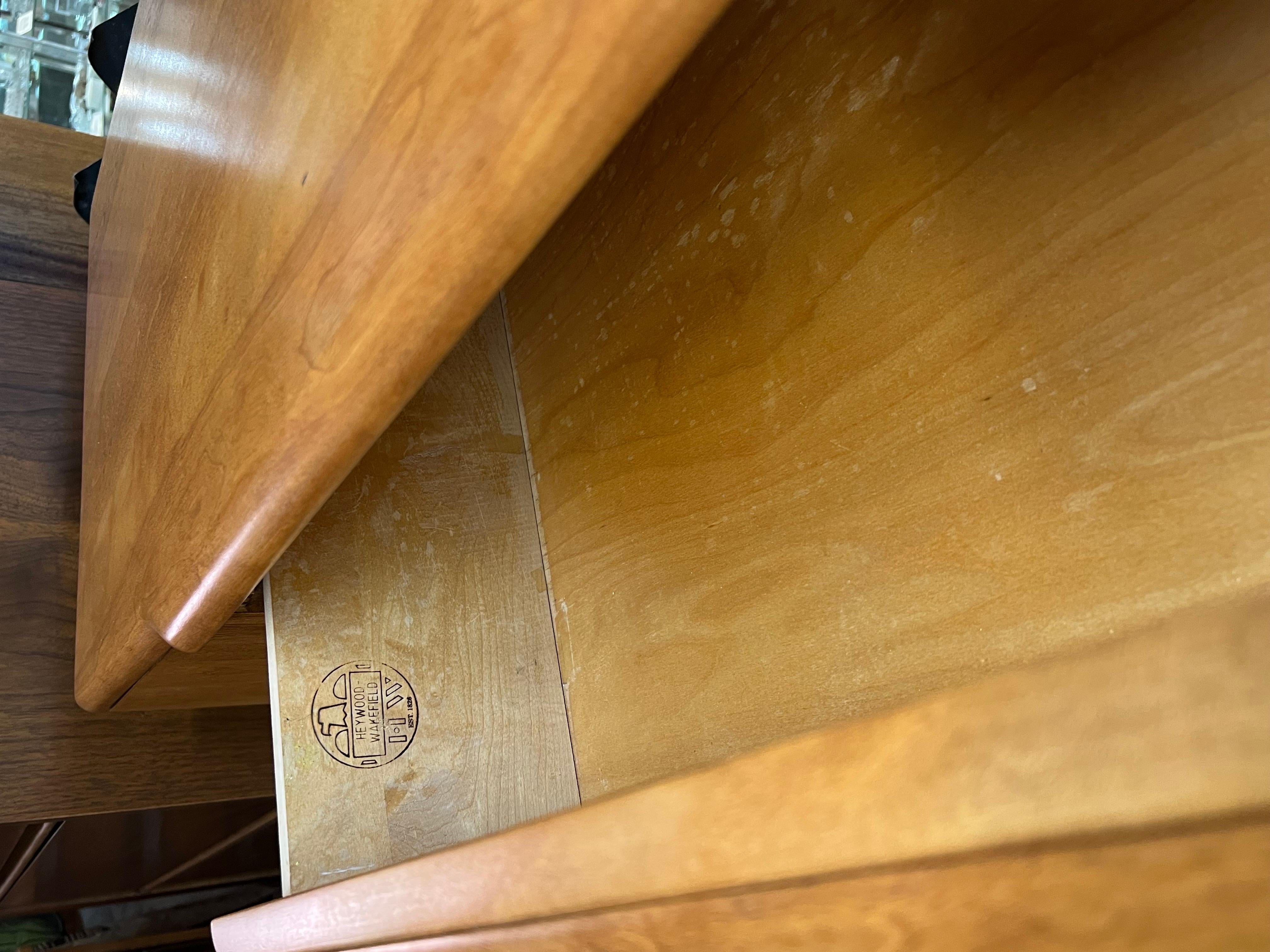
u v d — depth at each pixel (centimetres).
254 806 99
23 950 138
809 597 43
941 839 14
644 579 56
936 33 37
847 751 16
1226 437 28
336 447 33
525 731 62
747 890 17
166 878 130
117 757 86
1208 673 12
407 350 30
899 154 39
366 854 56
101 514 69
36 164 102
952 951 14
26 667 84
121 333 63
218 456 40
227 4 39
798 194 44
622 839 20
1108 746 12
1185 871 12
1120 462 31
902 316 39
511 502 68
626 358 58
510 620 65
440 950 28
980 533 35
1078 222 32
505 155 24
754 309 47
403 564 63
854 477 41
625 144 58
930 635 37
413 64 26
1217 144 28
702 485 51
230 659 68
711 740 50
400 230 28
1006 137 35
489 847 25
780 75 45
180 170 47
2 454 89
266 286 35
